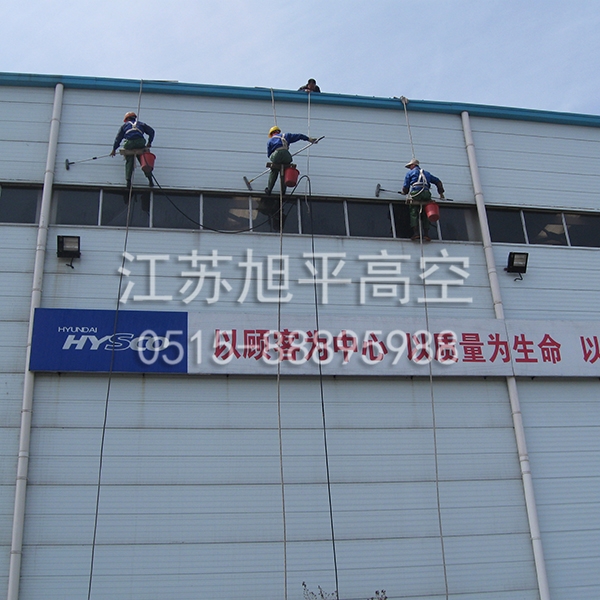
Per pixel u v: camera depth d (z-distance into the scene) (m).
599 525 11.73
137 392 11.38
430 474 11.62
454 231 13.82
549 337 12.77
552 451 12.17
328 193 13.52
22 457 10.58
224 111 13.82
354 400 11.91
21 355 11.31
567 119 15.16
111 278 12.09
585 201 14.60
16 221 12.34
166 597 10.31
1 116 12.96
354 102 14.30
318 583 10.73
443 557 11.10
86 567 10.29
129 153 12.42
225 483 11.05
